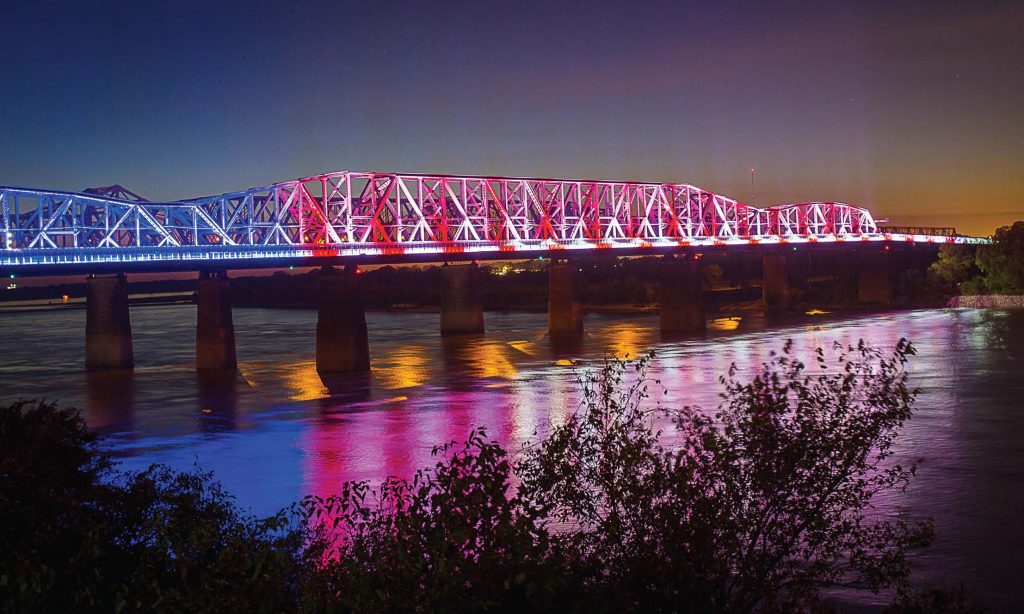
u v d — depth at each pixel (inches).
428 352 4783.5
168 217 4547.2
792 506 642.8
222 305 4259.4
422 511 577.3
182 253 4183.1
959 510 1477.6
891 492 1578.5
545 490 645.3
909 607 736.3
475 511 565.0
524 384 3393.2
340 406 3024.1
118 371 4158.5
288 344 5521.7
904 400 663.1
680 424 697.6
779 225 7785.4
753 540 636.7
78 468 893.2
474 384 3454.7
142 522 798.5
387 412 2859.3
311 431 2559.1
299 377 3873.0
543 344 5064.0
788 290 7667.3
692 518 616.4
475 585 533.6
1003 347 3905.0
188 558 599.2
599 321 6909.5
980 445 1961.1
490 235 6186.0
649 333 5679.1
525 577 518.0
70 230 4254.4
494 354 4576.8
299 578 618.2
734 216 7455.7
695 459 655.1
